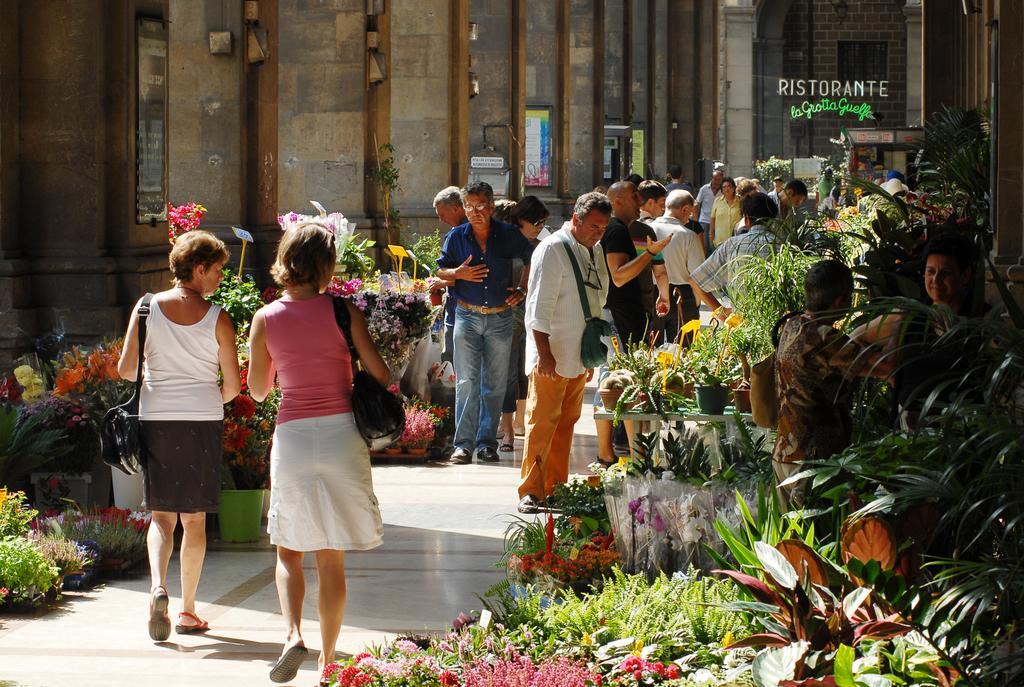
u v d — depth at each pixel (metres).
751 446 11.12
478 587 11.23
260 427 13.04
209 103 20.91
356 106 25.89
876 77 86.12
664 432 13.63
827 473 8.74
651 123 56.19
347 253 19.80
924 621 7.85
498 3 34.59
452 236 16.91
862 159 38.09
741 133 78.50
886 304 8.45
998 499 7.47
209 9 20.83
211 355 10.09
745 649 8.25
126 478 12.95
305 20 25.80
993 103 12.82
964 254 9.41
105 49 14.66
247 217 21.34
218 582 11.45
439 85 29.70
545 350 13.40
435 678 8.04
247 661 9.45
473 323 16.88
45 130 14.58
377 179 26.16
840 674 7.13
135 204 14.99
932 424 8.73
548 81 39.16
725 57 78.38
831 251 14.62
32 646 9.73
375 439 8.86
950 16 28.42
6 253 14.32
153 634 9.81
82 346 14.48
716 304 15.91
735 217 34.09
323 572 8.86
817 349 9.49
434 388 19.09
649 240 17.11
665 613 8.86
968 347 8.95
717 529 8.89
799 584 7.78
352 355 9.01
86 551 11.41
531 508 13.72
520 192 35.00
